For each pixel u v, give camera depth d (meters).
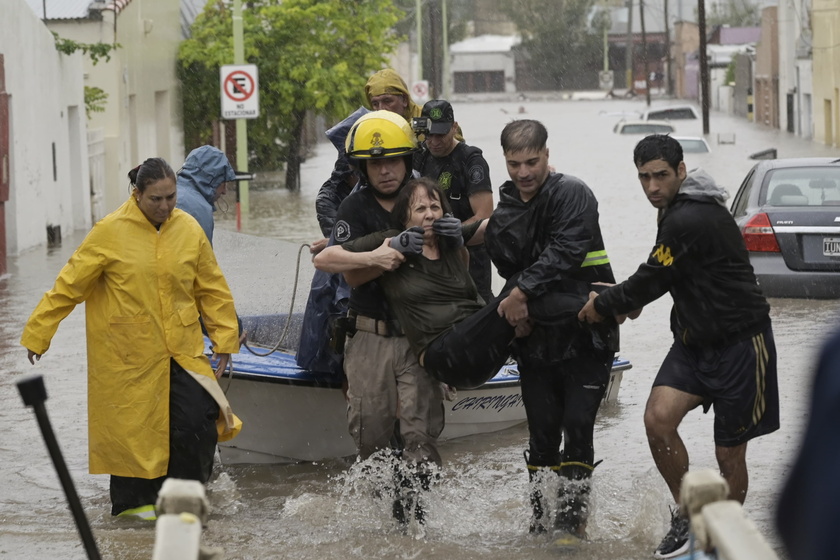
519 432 13.20
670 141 8.71
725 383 8.66
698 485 4.53
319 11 52.69
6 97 30.03
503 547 9.11
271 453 11.97
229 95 39.59
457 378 9.34
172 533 4.57
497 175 46.91
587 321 8.95
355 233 9.80
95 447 10.09
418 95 86.94
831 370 3.25
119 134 43.91
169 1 55.81
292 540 9.40
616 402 14.20
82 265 9.92
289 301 13.13
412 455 9.70
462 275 9.63
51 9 43.00
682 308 8.73
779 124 96.56
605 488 10.72
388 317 9.72
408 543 9.27
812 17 81.00
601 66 185.25
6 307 22.39
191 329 10.16
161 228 10.11
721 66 140.38
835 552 3.17
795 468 3.30
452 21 180.75
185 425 10.04
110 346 9.95
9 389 15.51
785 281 19.33
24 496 11.01
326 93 51.09
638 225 31.97
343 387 11.44
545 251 9.06
